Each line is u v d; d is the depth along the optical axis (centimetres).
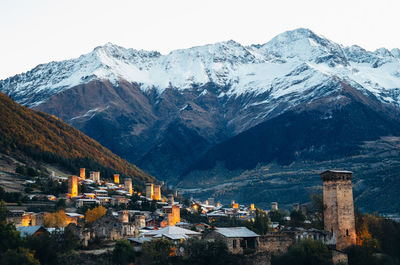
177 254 14975
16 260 12488
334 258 16050
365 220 18675
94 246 15550
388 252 18275
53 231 15088
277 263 15525
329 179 17362
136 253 14800
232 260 15038
